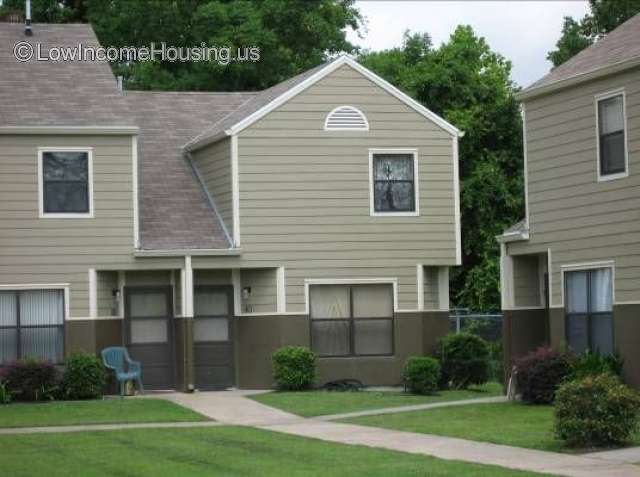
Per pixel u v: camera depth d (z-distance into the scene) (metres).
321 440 20.67
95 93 30.56
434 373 29.47
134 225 29.91
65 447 20.25
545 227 27.33
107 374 29.78
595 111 25.78
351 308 31.20
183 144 33.59
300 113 30.95
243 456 18.66
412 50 51.25
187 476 16.61
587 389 18.89
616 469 16.61
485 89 47.22
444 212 31.73
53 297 29.52
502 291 28.56
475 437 20.48
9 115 29.34
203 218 31.34
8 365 28.08
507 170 46.88
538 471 16.53
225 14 43.59
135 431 22.55
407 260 31.44
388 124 31.42
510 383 26.41
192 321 30.17
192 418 24.77
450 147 31.84
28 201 29.33
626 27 27.38
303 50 46.34
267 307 30.89
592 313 25.98
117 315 30.34
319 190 31.00
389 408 25.88
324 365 30.98
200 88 43.47
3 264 29.14
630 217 24.83
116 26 44.72
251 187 30.67
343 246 31.08
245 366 31.08
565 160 26.69
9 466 18.00
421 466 17.19
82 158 29.70
